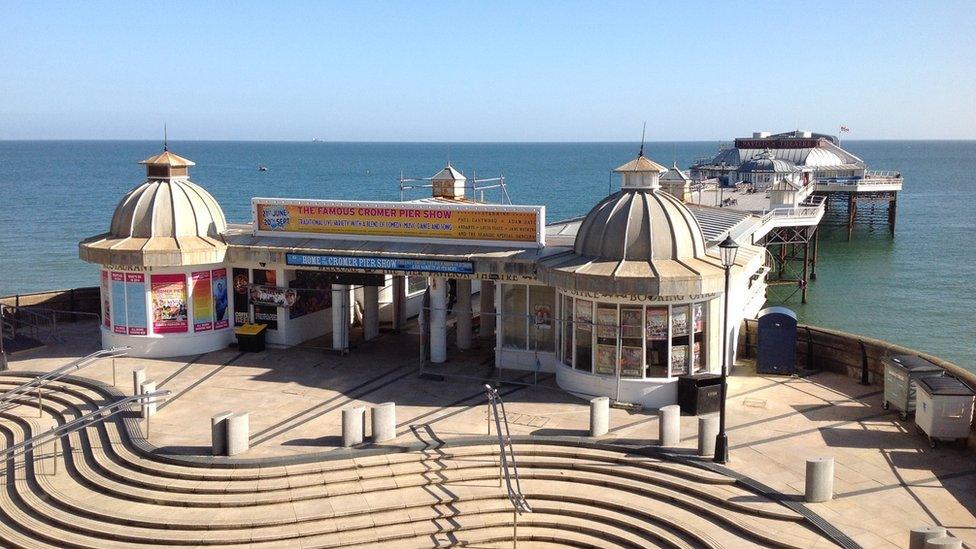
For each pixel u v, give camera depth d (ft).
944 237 294.66
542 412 75.97
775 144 340.18
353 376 88.02
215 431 65.36
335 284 95.71
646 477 63.26
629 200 80.84
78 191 453.58
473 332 108.88
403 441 68.28
